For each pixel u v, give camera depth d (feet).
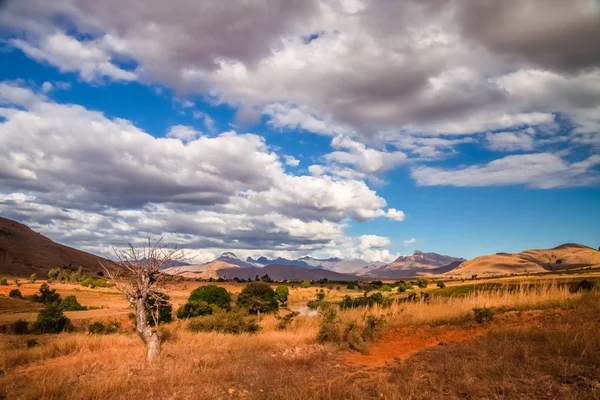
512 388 22.26
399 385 25.02
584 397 20.06
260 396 26.21
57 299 219.61
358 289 439.22
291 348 44.60
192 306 111.14
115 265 45.78
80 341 57.26
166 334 61.41
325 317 51.90
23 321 106.93
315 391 25.72
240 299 141.28
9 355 49.26
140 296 44.91
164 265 47.29
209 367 36.91
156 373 34.81
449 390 23.90
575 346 29.19
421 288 325.21
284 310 184.34
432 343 42.37
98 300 246.68
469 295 62.44
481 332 42.83
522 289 59.67
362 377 30.12
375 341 46.93
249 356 41.81
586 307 45.11
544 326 38.60
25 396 28.78
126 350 51.16
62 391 29.81
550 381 23.25
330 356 39.96
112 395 28.68
